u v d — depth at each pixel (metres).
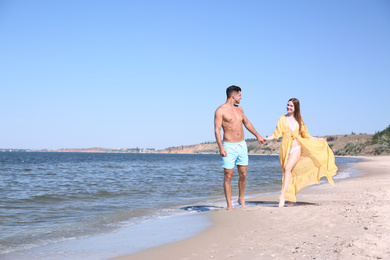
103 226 6.05
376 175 17.31
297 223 5.14
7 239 5.07
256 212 6.38
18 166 35.91
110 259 3.98
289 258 3.54
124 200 9.64
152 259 3.92
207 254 3.95
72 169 29.47
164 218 6.72
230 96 7.15
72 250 4.41
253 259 3.61
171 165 41.56
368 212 5.56
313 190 10.75
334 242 3.95
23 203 8.98
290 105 7.09
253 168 32.56
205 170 28.19
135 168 32.03
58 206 8.52
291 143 7.05
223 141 7.11
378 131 125.31
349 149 135.75
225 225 5.49
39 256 4.17
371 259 3.30
